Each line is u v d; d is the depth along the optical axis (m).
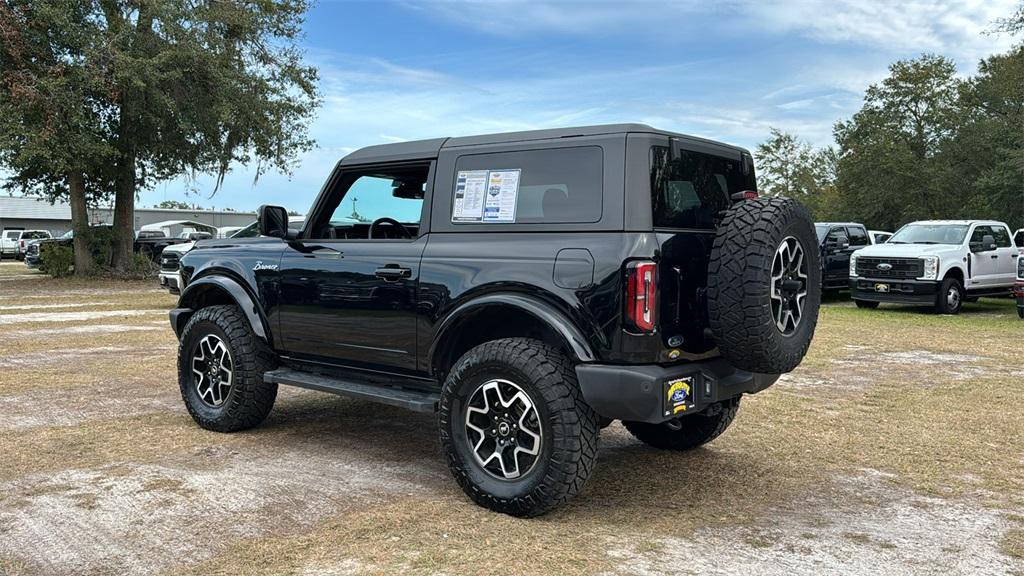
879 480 4.53
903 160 45.53
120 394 6.72
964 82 47.28
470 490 3.93
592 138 3.85
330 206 5.04
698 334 3.87
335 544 3.43
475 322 4.22
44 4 19.73
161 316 13.47
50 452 4.87
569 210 3.84
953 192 45.28
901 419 6.05
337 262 4.69
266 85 23.78
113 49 20.50
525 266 3.85
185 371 5.58
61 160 20.16
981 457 5.02
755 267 3.59
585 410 3.69
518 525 3.70
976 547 3.52
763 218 3.65
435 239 4.31
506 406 3.83
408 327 4.31
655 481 4.46
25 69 20.19
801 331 3.95
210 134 23.27
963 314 15.31
